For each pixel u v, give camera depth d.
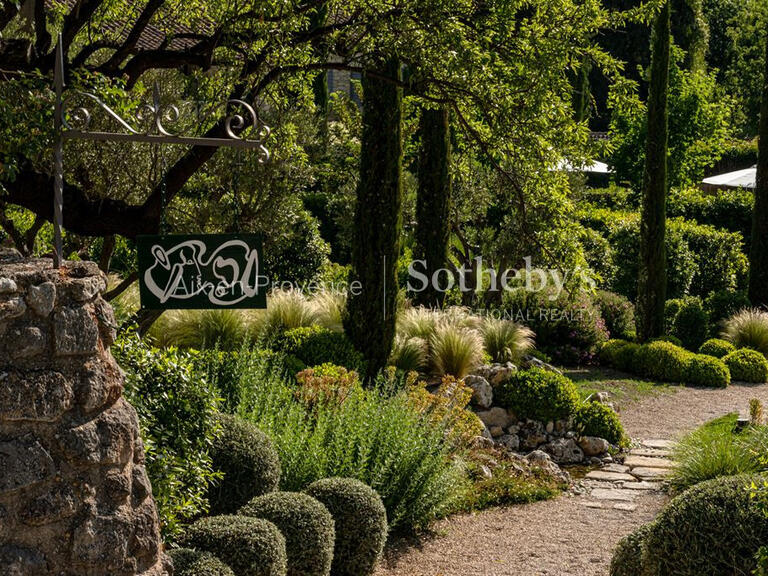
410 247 20.89
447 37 8.31
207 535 4.81
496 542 7.28
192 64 8.02
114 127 9.44
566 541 7.36
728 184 24.11
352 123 18.97
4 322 2.95
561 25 9.01
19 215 9.80
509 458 9.52
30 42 6.52
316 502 5.73
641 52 36.53
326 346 11.00
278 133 10.64
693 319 17.83
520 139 9.28
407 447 7.37
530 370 11.02
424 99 10.57
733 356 15.49
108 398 3.25
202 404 4.82
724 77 42.31
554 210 10.06
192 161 7.58
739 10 43.16
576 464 10.09
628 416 12.30
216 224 11.38
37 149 5.27
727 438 9.30
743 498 4.73
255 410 7.19
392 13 8.59
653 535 4.96
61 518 3.02
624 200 25.34
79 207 7.05
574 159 9.62
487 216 21.75
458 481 8.09
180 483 4.58
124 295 10.88
